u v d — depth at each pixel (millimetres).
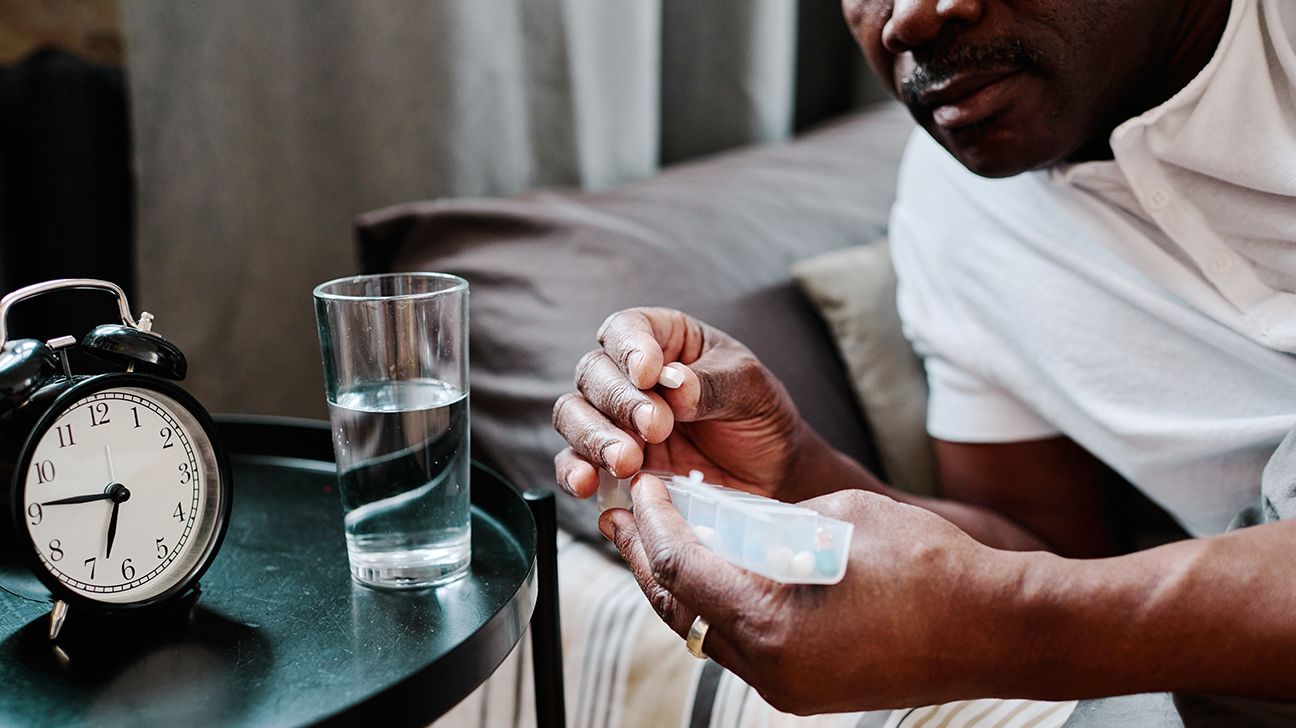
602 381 633
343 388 601
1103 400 775
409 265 948
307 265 1043
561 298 884
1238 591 519
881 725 663
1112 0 649
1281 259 696
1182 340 745
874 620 515
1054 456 852
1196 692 538
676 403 615
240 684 543
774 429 705
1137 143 710
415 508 608
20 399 548
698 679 730
